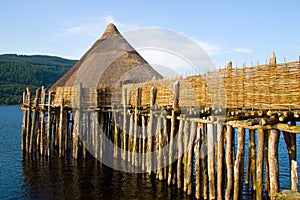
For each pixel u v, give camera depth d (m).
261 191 10.39
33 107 24.06
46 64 192.50
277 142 9.93
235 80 12.08
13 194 15.28
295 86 10.02
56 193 15.36
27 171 19.33
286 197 7.30
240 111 11.20
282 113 9.80
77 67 29.16
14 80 145.25
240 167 11.14
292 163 10.50
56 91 25.69
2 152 26.55
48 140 22.86
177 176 15.16
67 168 19.89
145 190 15.37
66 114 23.05
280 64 10.49
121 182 16.88
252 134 14.63
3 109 118.81
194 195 14.34
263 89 11.01
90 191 15.57
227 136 11.68
